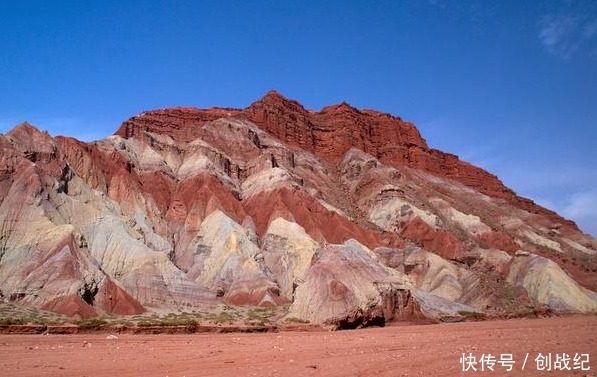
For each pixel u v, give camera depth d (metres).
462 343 34.78
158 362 25.00
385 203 135.88
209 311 74.94
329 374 20.77
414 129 194.62
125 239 83.69
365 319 61.56
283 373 21.00
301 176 144.38
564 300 95.38
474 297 94.00
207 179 115.00
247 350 31.16
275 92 177.25
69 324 51.28
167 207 110.25
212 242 97.56
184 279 81.00
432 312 75.62
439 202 144.25
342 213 125.50
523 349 29.06
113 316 63.97
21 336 42.25
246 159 136.62
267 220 111.50
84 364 24.30
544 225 158.62
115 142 115.12
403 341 38.03
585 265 129.75
